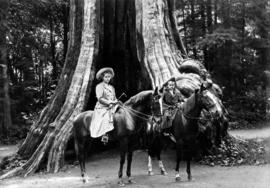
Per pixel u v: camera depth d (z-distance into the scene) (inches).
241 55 1139.3
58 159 538.6
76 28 642.2
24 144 603.2
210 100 413.7
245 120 1079.0
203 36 1197.1
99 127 424.8
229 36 1082.7
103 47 695.1
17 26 1135.6
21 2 1111.0
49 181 462.9
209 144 522.6
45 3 1171.9
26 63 1226.0
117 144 680.4
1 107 1063.0
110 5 673.0
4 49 1063.0
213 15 1259.8
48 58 1306.6
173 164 515.8
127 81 717.3
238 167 474.6
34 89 1256.2
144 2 625.9
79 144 453.4
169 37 650.2
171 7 682.8
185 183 399.9
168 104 451.8
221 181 399.5
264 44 1026.1
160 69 581.9
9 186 449.7
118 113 424.5
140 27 627.5
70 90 588.7
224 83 1175.0
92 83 601.0
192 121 417.1
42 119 605.9
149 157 461.4
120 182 405.4
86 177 438.9
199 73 587.8
